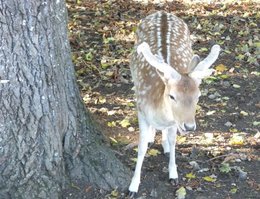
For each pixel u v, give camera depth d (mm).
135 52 8805
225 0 15305
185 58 8516
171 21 9070
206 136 9469
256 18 14172
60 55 7480
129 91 10859
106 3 15117
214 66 11758
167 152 8898
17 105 7109
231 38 13102
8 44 6844
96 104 10383
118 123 9758
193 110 6941
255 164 8820
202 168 8680
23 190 7371
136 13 14516
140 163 7957
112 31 13406
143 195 8062
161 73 7234
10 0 6680
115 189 8008
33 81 7094
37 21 6906
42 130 7324
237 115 10117
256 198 8117
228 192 8211
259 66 11828
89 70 11578
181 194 8047
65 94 7707
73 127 7883
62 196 7723
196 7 14883
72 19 14031
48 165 7480
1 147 7215
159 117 7539
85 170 7965
